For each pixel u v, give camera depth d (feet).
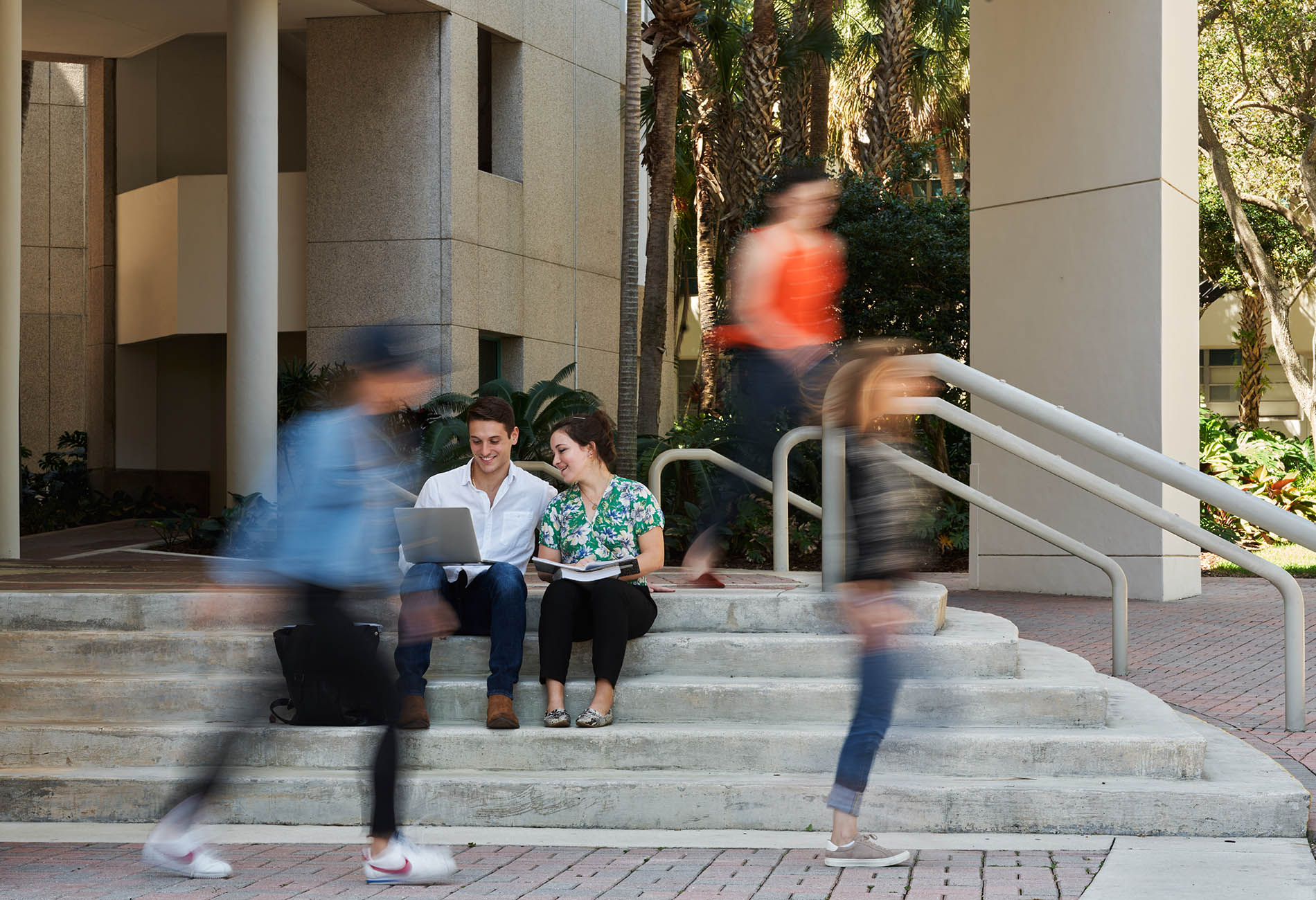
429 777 16.60
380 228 57.11
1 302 34.09
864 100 98.37
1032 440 42.14
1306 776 17.66
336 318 57.67
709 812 16.21
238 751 14.34
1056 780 16.25
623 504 18.54
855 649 17.17
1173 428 40.29
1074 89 41.50
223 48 64.69
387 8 56.08
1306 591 42.50
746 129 68.44
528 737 17.11
